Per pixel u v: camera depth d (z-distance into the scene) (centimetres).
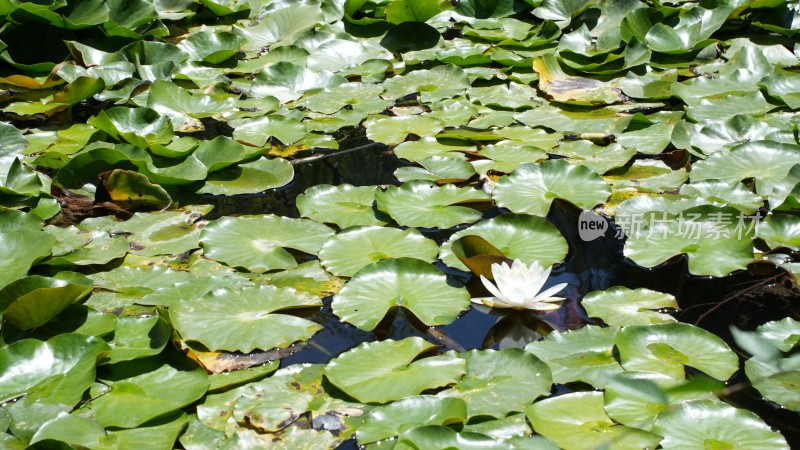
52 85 463
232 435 202
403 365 226
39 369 224
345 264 284
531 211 318
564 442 192
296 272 281
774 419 207
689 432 194
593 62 494
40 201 331
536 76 480
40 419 206
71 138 397
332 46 523
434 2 528
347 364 227
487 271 274
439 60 502
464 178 350
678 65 484
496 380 219
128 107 422
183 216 326
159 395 216
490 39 529
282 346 240
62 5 496
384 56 516
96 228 311
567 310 262
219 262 288
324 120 427
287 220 315
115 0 535
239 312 254
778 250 288
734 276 278
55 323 246
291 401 215
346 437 201
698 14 519
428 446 188
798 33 516
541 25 532
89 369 221
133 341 239
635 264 286
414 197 331
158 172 356
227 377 227
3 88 469
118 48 518
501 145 383
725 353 228
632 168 361
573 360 229
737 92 432
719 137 376
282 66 479
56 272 282
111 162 348
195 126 423
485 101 441
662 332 235
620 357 226
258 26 567
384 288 267
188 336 240
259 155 385
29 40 502
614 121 405
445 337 248
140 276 280
